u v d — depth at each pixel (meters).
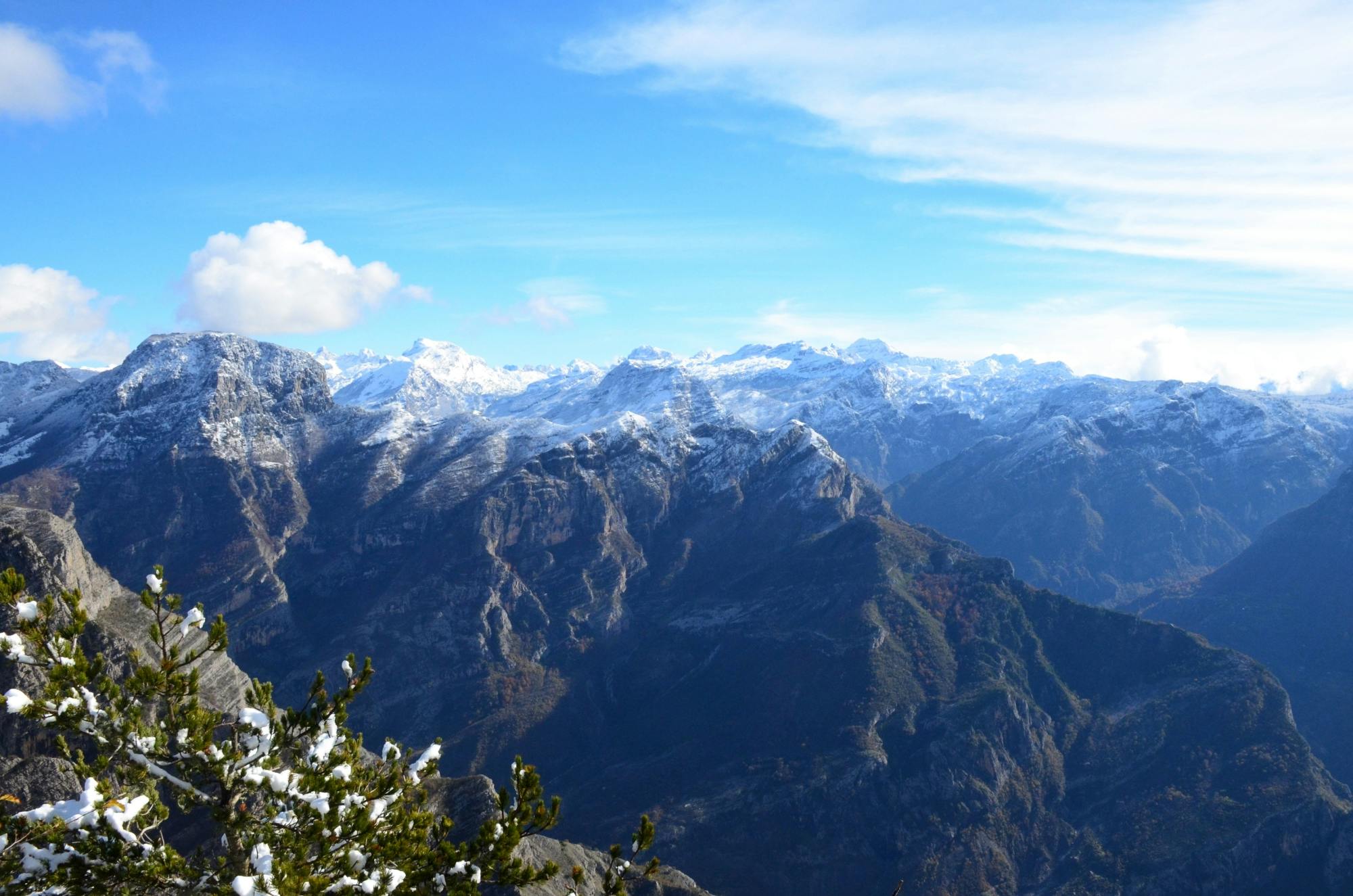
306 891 26.52
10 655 25.80
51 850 25.17
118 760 27.64
